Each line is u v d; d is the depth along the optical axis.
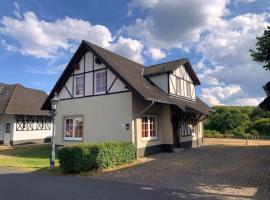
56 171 11.20
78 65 17.45
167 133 17.31
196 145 21.91
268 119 34.72
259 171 10.66
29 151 18.89
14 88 27.75
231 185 8.46
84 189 8.01
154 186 8.40
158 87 17.88
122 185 8.55
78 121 17.28
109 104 15.67
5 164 13.16
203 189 7.98
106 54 17.06
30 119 27.03
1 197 7.16
